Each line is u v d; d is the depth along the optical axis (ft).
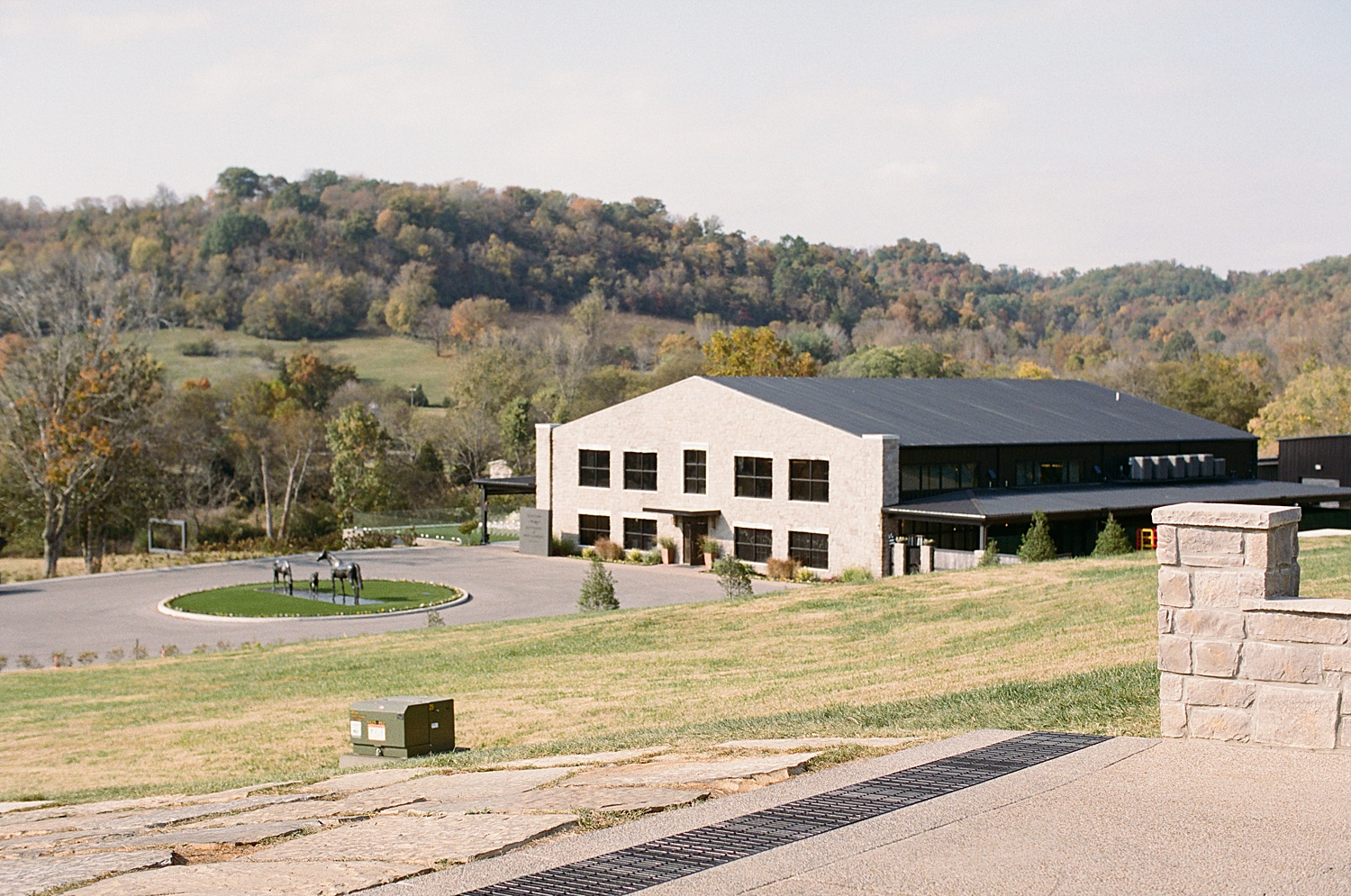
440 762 45.06
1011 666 58.29
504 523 246.88
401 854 24.13
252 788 40.88
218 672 96.27
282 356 457.68
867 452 150.20
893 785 27.43
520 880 21.56
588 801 28.09
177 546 238.48
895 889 19.92
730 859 22.12
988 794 25.95
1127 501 157.07
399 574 173.37
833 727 40.86
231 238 579.07
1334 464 191.83
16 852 29.01
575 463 193.06
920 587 101.14
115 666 105.40
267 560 192.75
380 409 341.00
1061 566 106.32
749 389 172.04
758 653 80.74
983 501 150.10
